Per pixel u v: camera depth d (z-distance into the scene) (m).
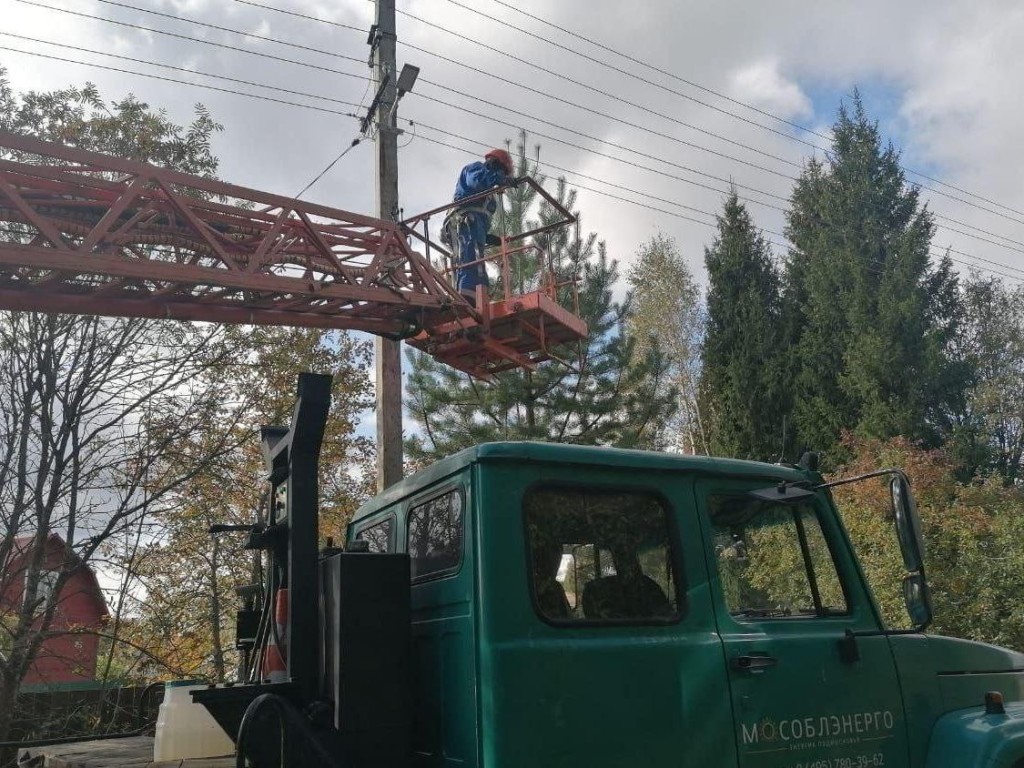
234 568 13.91
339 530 15.70
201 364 11.91
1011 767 3.63
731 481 3.69
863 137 28.16
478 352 8.42
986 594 11.99
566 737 2.91
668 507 3.49
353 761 2.95
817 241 27.92
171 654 13.47
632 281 34.06
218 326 12.00
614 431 16.00
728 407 27.53
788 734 3.38
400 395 10.79
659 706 3.12
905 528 3.53
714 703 3.24
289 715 2.92
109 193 6.42
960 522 12.84
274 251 7.02
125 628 12.46
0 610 10.65
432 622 3.29
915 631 3.62
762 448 26.19
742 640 3.41
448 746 3.04
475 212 8.60
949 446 22.83
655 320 32.78
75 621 12.00
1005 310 28.98
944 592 12.27
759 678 3.39
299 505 3.34
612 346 16.12
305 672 3.21
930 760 3.75
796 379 26.33
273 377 13.16
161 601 13.39
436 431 16.38
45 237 5.98
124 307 6.55
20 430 10.70
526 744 2.84
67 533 10.84
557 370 15.53
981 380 26.61
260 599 4.27
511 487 3.17
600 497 3.36
